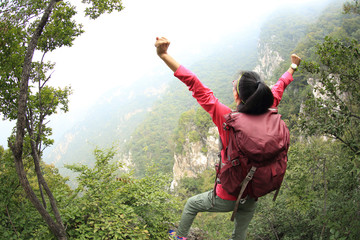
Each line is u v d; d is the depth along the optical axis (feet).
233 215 5.70
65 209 14.70
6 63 14.10
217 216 30.66
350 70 19.66
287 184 30.50
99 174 16.88
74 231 14.06
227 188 5.76
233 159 5.44
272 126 5.31
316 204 27.61
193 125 249.96
